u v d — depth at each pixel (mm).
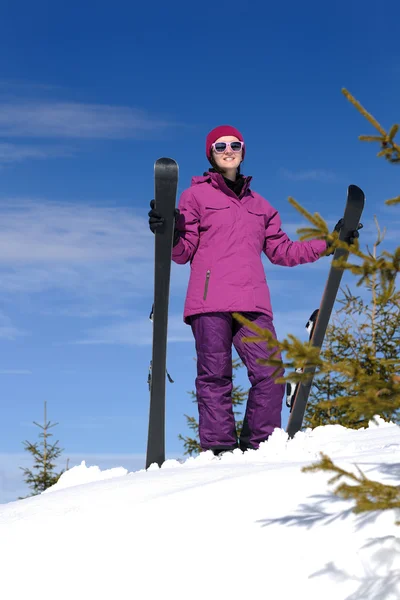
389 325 7574
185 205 4207
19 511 2918
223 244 4074
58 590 2127
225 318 4043
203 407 4047
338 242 2006
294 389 4387
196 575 2018
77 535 2420
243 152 4371
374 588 1796
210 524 2246
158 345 4066
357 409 1899
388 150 1976
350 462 2551
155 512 2428
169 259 3895
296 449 3326
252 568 1980
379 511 2037
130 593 2021
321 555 1951
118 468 4121
